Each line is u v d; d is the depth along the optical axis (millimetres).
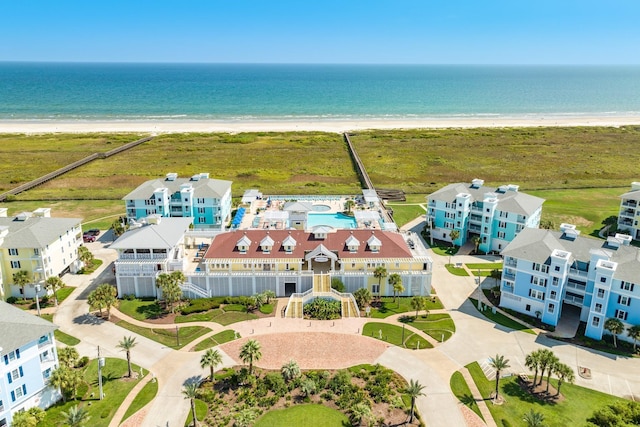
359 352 74125
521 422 59719
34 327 61125
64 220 99375
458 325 81938
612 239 81938
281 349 74688
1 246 87000
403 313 86000
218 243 94125
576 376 68312
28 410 58000
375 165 197375
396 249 93375
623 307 74625
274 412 61219
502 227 110562
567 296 83438
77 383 62594
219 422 59438
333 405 62688
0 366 56312
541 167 193125
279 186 168125
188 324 82000
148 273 90500
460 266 105812
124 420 59969
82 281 97625
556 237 87500
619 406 59000
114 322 82562
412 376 68562
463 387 66312
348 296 89312
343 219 121625
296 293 90062
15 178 171500
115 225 115188
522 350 74812
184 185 121375
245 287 91250
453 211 116438
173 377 68250
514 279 85125
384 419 59969
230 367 70250
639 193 121625
